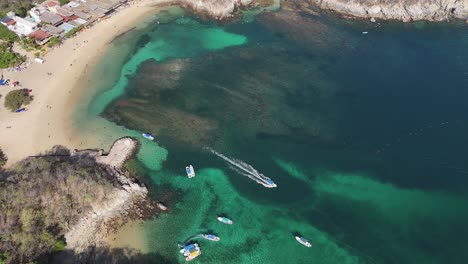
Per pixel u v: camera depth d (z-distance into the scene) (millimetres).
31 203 71312
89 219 74625
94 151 88562
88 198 75062
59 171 76125
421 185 84938
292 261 72750
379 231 77500
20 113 97188
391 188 84562
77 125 95125
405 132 95625
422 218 79438
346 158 90500
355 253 74125
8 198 70688
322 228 77812
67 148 89250
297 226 78000
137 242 73000
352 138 94625
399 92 106688
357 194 83625
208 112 100250
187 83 108438
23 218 68938
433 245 75250
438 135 94688
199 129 95688
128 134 93688
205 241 74500
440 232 77188
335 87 108312
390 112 100875
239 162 89000
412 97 105062
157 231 75062
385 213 80312
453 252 74062
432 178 86250
